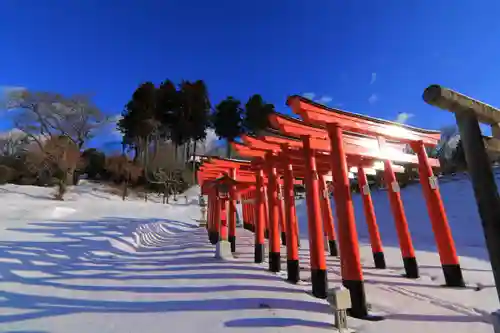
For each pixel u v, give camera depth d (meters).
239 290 4.71
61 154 28.23
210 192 11.37
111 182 33.50
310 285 5.54
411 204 17.97
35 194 22.72
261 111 36.00
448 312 4.24
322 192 10.68
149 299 4.23
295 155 6.79
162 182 31.38
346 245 4.34
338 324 3.43
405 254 6.72
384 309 4.38
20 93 29.00
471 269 7.15
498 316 2.04
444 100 2.18
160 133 38.34
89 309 3.79
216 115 40.16
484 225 2.11
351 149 6.20
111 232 9.76
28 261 5.66
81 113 32.41
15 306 3.76
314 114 4.83
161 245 10.30
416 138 6.54
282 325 3.39
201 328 3.26
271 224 6.99
